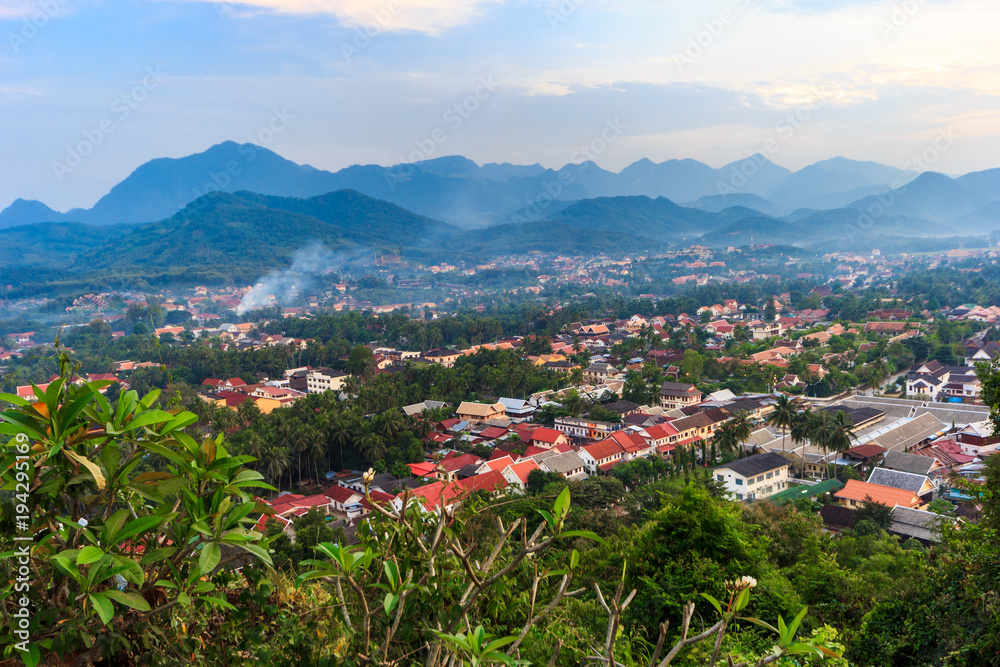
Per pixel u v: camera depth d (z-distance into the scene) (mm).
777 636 14125
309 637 5000
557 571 4262
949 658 11695
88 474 4320
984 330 128375
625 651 8367
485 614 6539
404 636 4695
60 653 4035
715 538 15922
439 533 4781
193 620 5238
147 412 4352
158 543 4824
